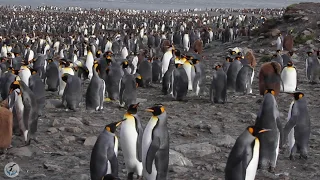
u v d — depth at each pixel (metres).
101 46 37.56
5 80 14.61
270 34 30.03
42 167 8.44
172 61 17.25
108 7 133.25
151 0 183.00
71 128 10.88
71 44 37.00
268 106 8.02
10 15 73.06
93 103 12.97
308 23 30.48
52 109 13.25
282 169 8.50
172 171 8.24
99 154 6.86
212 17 75.38
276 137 8.02
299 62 23.33
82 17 74.12
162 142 7.20
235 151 6.75
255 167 6.79
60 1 155.62
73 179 7.79
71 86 12.98
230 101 14.77
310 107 14.07
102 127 11.32
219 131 11.20
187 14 92.00
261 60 23.81
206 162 8.91
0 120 8.83
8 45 33.34
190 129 11.31
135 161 7.80
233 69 16.20
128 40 38.09
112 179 5.31
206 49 36.09
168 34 46.59
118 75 14.55
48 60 19.41
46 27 59.31
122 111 13.13
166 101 14.70
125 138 7.74
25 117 9.42
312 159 9.09
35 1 148.75
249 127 6.82
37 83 12.23
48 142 9.96
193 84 15.50
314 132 11.13
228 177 6.78
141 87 17.70
